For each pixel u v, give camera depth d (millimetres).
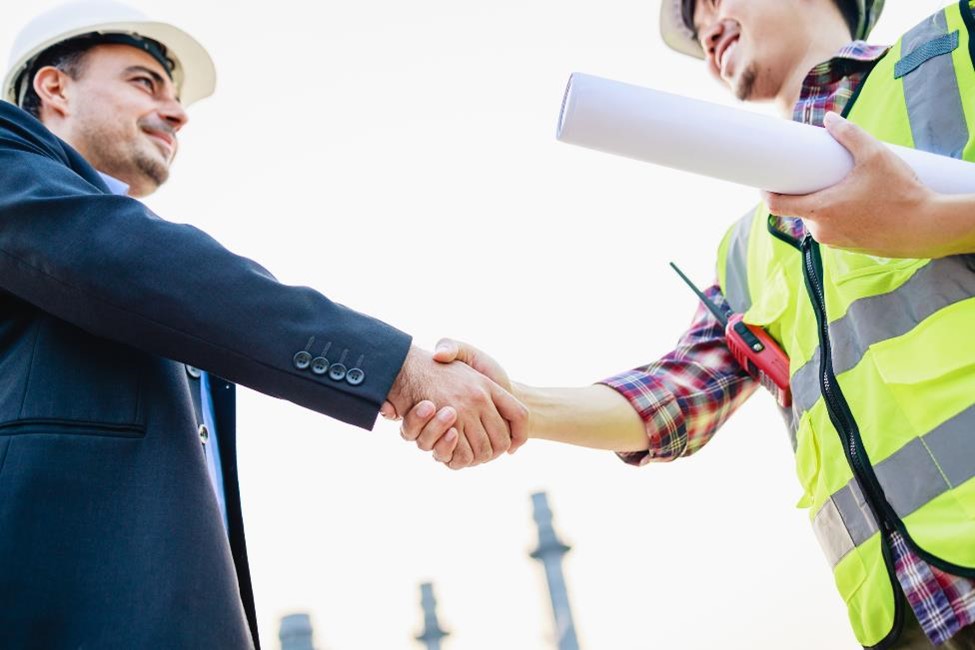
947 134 1763
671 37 2818
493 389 2037
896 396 1672
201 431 1788
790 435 2131
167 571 1384
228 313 1527
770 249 2158
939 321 1630
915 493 1616
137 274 1499
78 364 1524
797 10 2287
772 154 1545
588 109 1521
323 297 1638
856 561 1754
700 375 2385
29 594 1312
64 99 2348
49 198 1532
